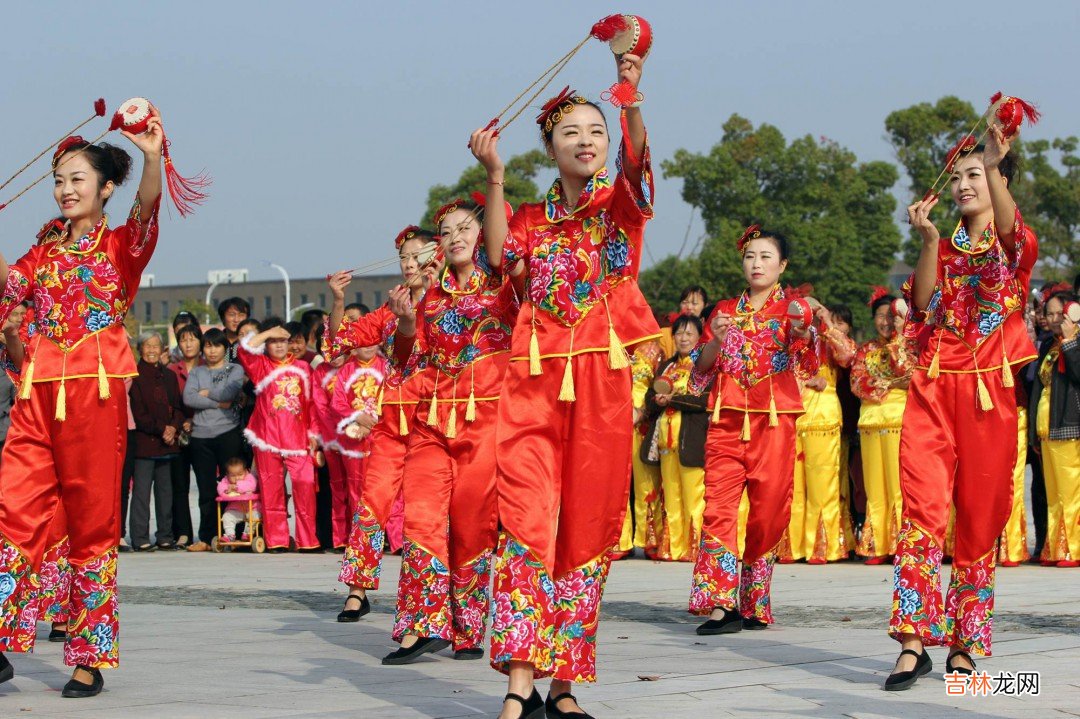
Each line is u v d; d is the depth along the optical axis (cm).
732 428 796
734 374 802
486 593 688
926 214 602
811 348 805
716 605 764
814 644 701
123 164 600
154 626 794
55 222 595
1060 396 1036
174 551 1315
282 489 1295
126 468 1341
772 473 781
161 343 1362
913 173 3431
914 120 3416
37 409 573
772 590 934
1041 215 3588
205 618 833
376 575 816
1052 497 1050
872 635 729
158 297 7219
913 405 609
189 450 1335
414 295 827
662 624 796
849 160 3525
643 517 1191
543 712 490
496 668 494
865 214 3531
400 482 820
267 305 6938
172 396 1329
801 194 3422
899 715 509
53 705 541
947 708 523
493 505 680
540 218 507
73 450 570
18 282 572
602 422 495
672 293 3222
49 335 575
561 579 498
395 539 1238
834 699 543
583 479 495
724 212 3375
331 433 1267
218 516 1336
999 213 585
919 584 586
